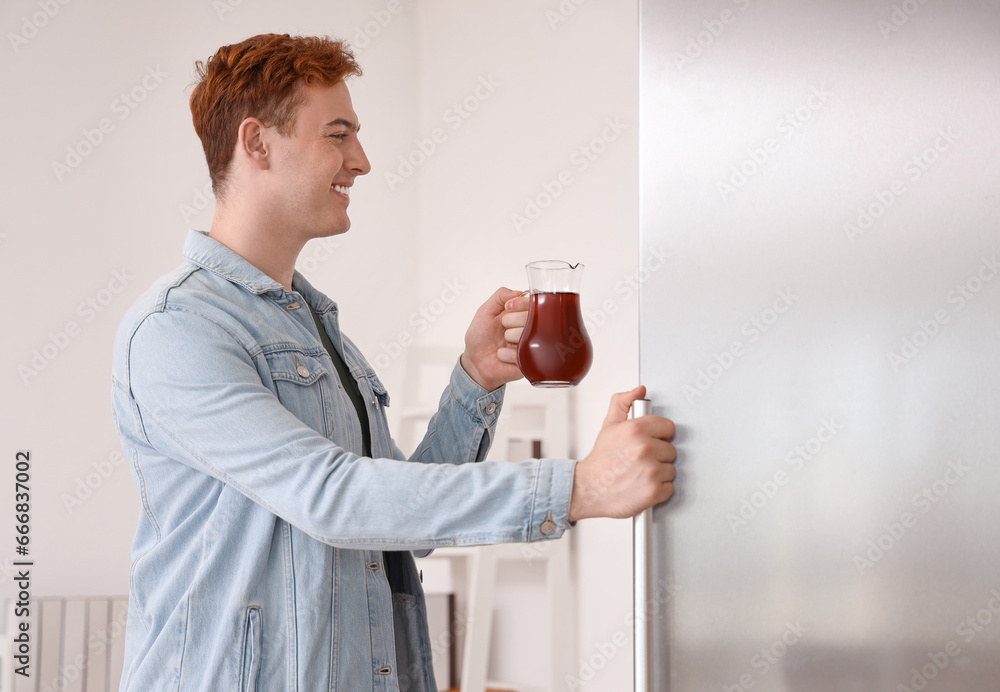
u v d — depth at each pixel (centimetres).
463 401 138
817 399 92
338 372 131
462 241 335
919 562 89
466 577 329
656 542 95
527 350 110
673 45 99
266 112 117
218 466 100
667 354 97
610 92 271
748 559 93
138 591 112
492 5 325
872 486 91
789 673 91
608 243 270
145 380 105
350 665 109
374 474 95
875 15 93
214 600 106
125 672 111
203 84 123
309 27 344
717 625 93
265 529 106
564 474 93
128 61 315
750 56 97
